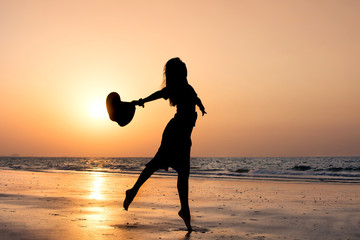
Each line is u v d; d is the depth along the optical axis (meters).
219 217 5.11
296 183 14.01
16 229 3.74
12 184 11.44
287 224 4.52
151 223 4.45
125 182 13.55
